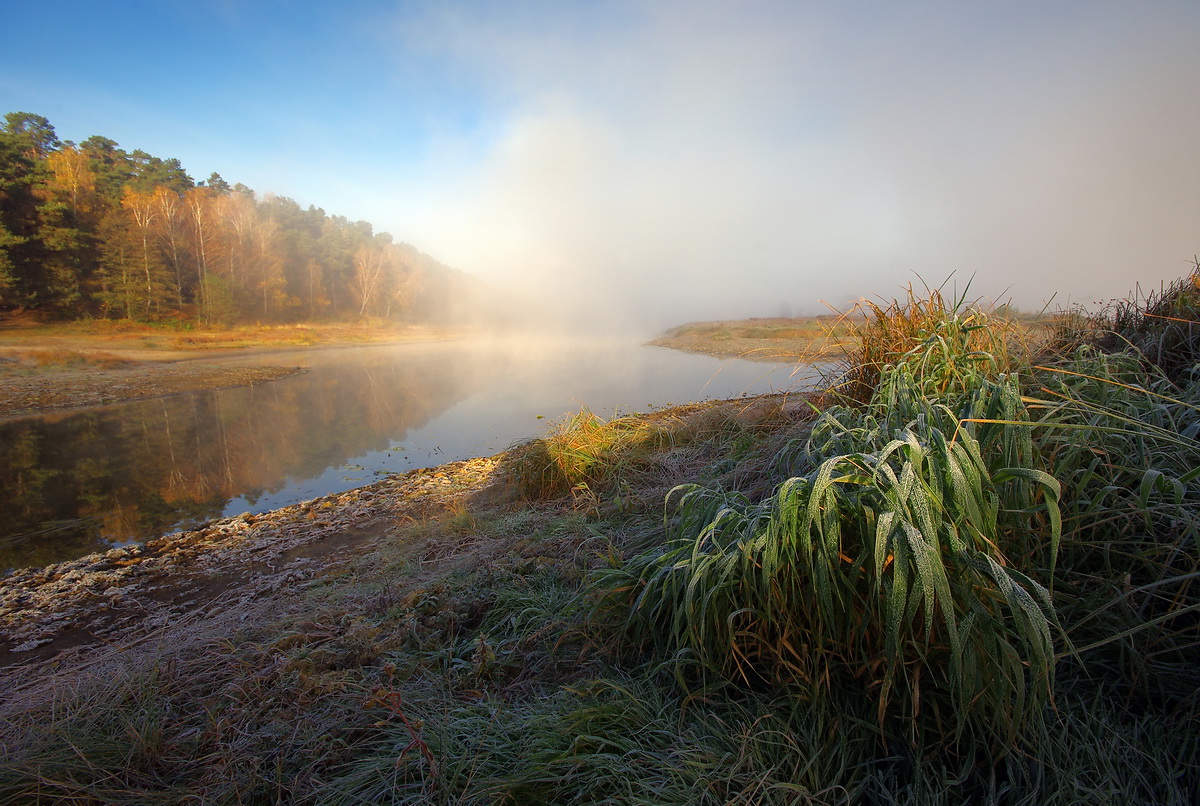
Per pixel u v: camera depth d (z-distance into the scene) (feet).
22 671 8.74
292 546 14.62
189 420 37.35
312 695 6.18
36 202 125.59
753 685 5.33
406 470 24.31
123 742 5.68
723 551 5.49
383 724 5.54
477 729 5.32
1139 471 5.25
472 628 7.60
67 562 15.21
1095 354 8.97
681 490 11.10
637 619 6.31
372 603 8.81
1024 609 3.81
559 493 14.30
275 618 8.94
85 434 33.45
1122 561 5.29
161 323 126.52
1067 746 4.20
